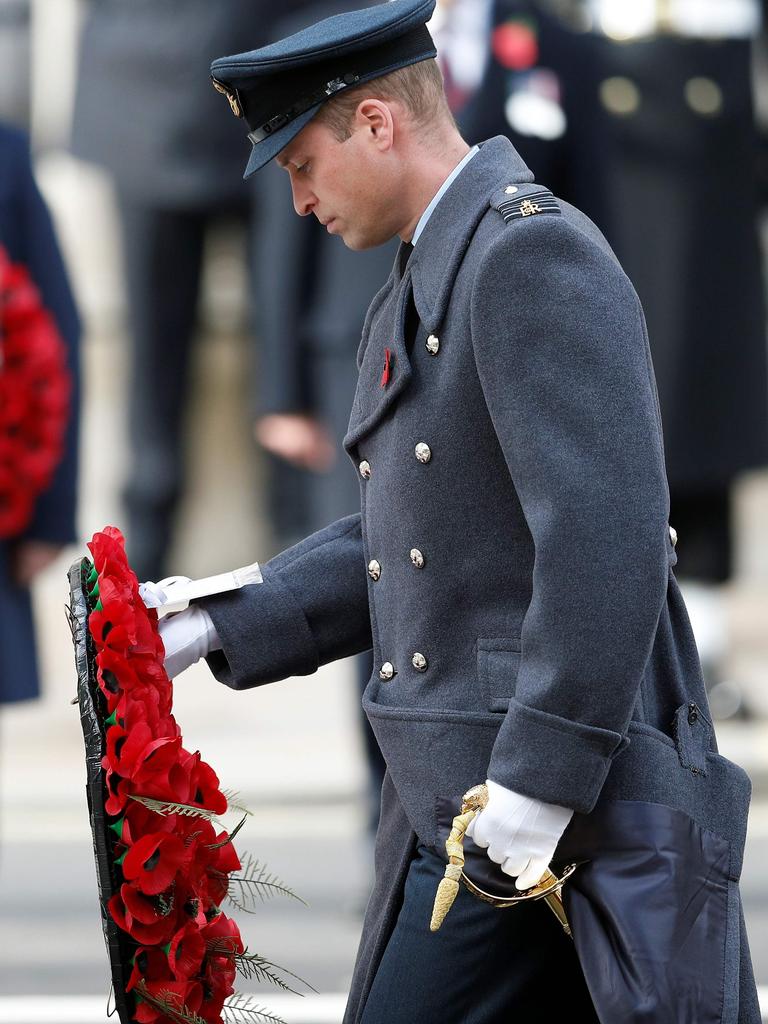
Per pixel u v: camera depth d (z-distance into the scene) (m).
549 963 9.83
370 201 10.08
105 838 9.53
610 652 9.05
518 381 9.33
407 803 9.94
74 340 18.28
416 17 9.99
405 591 9.98
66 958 17.48
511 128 19.44
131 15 29.62
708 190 23.73
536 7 19.72
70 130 30.42
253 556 32.00
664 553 9.17
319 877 19.53
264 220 20.42
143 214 30.19
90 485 33.28
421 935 9.88
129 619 9.89
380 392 10.14
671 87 23.59
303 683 27.66
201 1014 10.03
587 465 9.16
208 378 31.48
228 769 23.34
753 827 21.09
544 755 9.16
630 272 23.53
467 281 9.70
